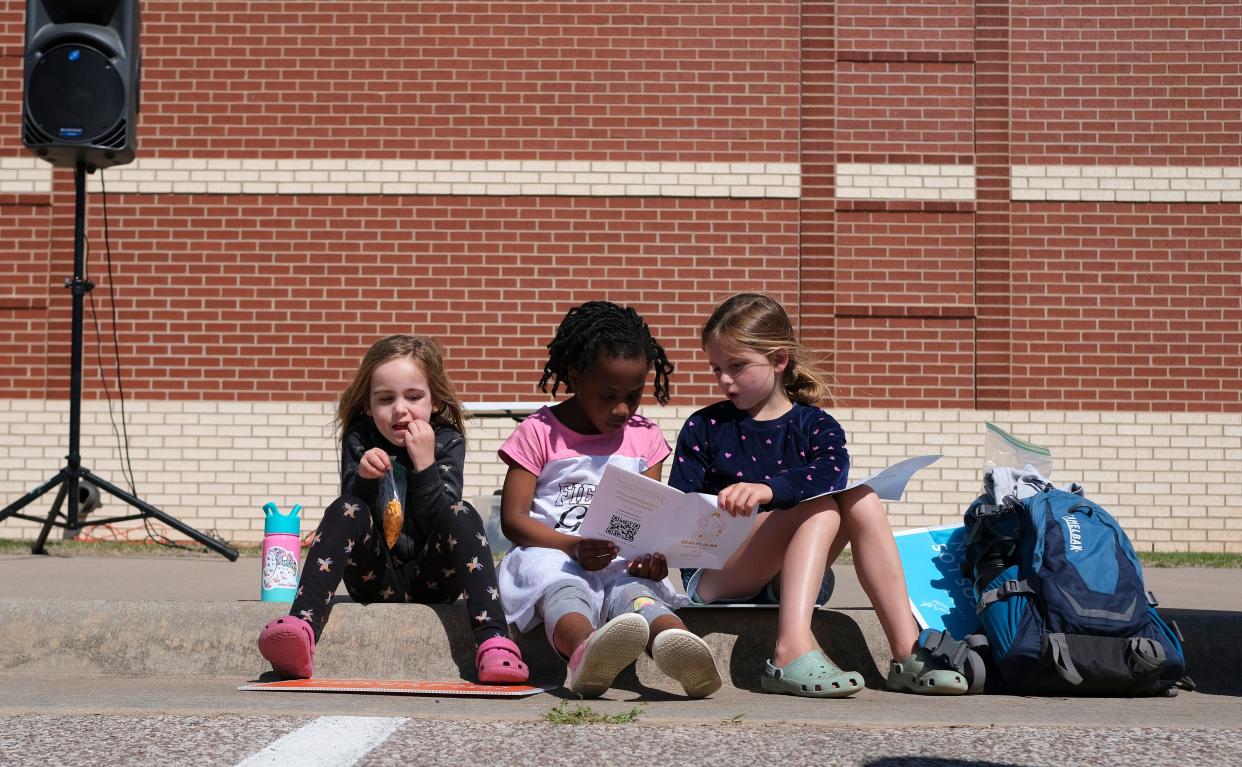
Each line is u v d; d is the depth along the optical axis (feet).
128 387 27.04
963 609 10.85
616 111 27.37
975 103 27.30
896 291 27.07
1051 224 27.17
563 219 27.25
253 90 27.37
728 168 27.27
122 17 20.42
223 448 26.99
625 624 8.67
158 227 27.20
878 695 9.76
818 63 27.37
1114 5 27.35
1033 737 7.70
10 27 27.27
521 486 10.36
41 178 27.20
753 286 27.09
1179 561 23.68
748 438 10.62
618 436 10.62
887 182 27.22
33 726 7.83
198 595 14.53
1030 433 26.86
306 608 9.66
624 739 7.51
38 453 26.91
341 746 7.23
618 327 10.05
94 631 10.71
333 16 27.48
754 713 8.52
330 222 27.22
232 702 8.77
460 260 27.17
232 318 27.07
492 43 27.45
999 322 26.99
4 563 19.75
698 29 27.45
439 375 10.62
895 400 26.91
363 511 10.09
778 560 10.36
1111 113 27.25
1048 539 9.96
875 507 10.17
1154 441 26.89
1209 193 27.12
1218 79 27.25
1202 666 10.84
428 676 10.32
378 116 27.37
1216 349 26.99
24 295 27.07
